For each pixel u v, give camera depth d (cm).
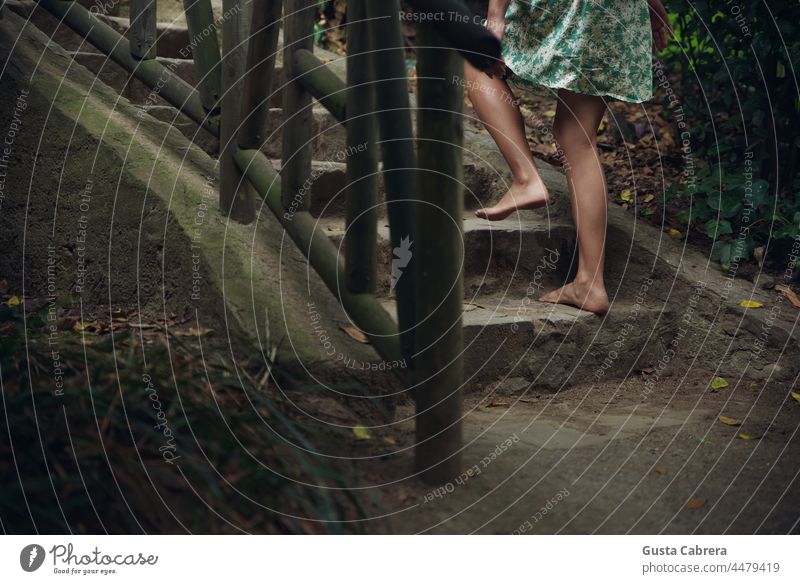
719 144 416
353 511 199
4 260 340
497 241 346
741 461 243
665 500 219
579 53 310
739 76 394
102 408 199
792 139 396
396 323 235
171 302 293
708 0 391
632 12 314
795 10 372
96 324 289
